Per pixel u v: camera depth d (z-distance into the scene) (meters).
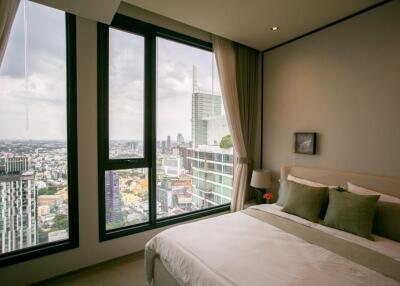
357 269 1.33
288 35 2.92
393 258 1.48
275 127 3.31
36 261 2.03
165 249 1.70
